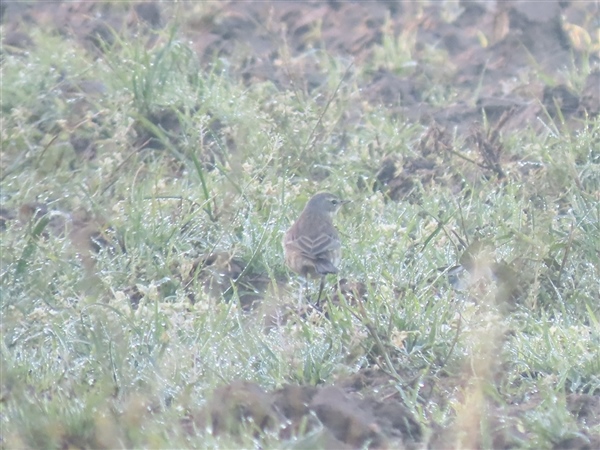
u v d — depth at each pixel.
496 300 20.91
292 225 23.31
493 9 37.19
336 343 19.42
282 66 33.34
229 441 15.55
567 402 17.81
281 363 18.58
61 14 36.78
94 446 15.97
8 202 25.59
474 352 18.58
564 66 33.50
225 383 17.67
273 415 16.48
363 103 30.91
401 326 19.97
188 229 24.12
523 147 28.27
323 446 15.67
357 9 37.50
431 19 36.97
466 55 35.09
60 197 25.23
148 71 29.89
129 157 26.84
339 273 23.23
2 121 28.53
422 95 32.66
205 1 36.53
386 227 23.45
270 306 21.53
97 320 17.86
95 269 21.62
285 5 37.59
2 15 36.88
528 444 16.23
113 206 24.50
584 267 22.45
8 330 19.20
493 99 31.94
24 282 21.02
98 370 17.98
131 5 35.81
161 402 16.92
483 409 16.69
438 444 16.30
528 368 19.00
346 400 17.03
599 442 16.38
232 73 33.31
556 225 24.05
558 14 35.53
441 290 21.59
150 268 22.34
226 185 25.25
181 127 28.78
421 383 18.33
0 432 16.16
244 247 23.48
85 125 28.88
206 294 21.08
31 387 17.69
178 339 18.83
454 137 29.05
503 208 24.81
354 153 28.48
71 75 31.33
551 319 21.08
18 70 31.08
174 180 26.30
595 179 25.86
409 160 28.02
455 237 23.88
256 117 28.77
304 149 27.67
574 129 29.61
